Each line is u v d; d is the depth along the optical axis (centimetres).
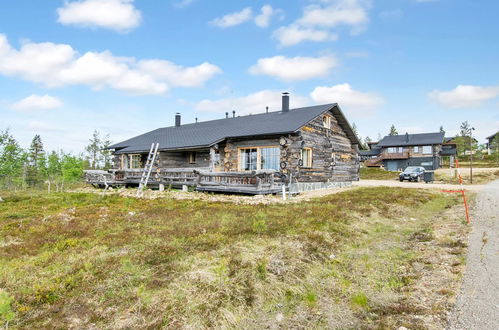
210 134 1891
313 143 1764
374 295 469
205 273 496
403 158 5103
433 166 4875
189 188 1684
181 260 561
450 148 5544
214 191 1534
